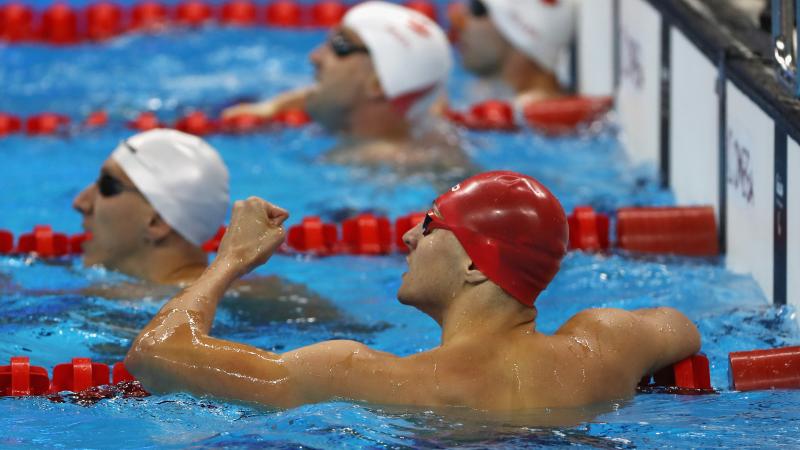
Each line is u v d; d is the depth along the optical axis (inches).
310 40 1095.0
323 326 442.9
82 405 346.0
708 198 552.4
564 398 327.6
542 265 326.3
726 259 526.0
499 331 328.2
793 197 427.2
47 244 530.9
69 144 759.7
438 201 331.6
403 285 336.2
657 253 537.0
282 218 374.0
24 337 417.1
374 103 690.2
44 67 991.6
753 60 499.5
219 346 337.7
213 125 785.6
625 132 738.8
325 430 312.2
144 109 856.3
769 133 454.0
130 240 468.4
